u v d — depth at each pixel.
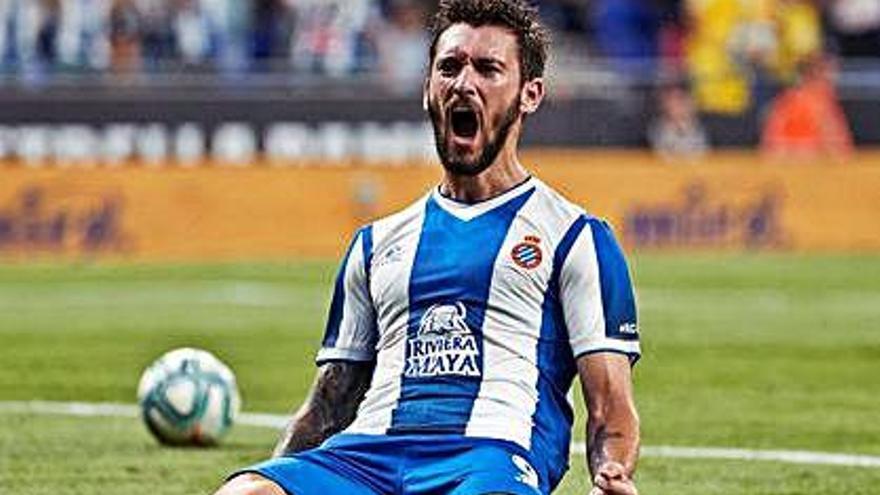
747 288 45.38
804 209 54.09
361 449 13.33
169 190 53.22
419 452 13.22
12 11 55.41
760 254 53.22
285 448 14.05
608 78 53.97
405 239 13.84
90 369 31.55
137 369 31.58
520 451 13.16
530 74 13.70
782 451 23.73
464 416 13.29
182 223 53.19
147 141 53.22
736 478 21.84
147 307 41.53
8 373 31.06
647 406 27.56
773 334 36.94
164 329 37.50
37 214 52.66
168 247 53.03
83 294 44.25
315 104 53.69
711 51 57.66
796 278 47.44
